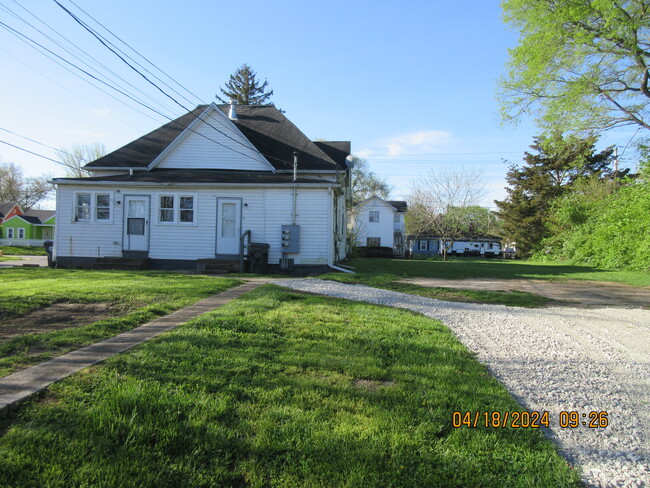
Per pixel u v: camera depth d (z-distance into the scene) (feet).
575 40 48.85
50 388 11.21
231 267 46.88
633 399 13.12
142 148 61.82
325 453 8.86
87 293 25.41
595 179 110.93
